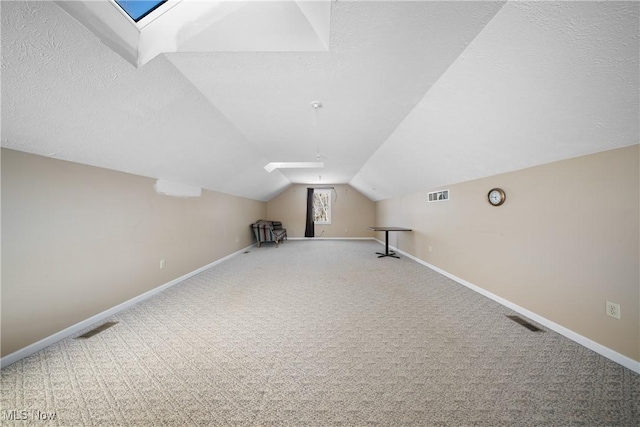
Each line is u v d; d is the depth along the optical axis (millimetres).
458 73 1663
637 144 1412
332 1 1117
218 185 4410
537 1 1053
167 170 2955
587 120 1454
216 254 4555
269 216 8203
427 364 1536
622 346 1488
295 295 2857
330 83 1861
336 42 1390
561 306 1882
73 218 1954
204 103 2170
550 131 1686
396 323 2115
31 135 1553
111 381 1387
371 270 4047
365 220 8250
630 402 1206
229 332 1977
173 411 1186
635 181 1428
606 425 1091
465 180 3145
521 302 2266
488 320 2146
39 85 1308
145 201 2764
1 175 1516
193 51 1451
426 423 1114
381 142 3428
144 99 1771
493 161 2414
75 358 1606
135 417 1148
